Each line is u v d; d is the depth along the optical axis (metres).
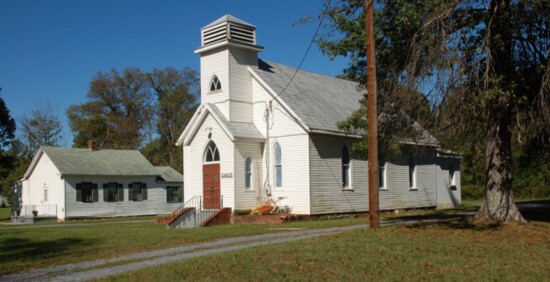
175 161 74.88
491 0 18.20
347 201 30.33
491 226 19.72
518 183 51.53
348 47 22.88
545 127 18.52
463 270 12.85
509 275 12.38
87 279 12.60
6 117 50.84
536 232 18.44
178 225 27.94
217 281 11.84
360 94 36.88
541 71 18.19
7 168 53.31
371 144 19.03
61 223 36.50
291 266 13.15
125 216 45.84
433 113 18.53
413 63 18.56
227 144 28.97
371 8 18.67
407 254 14.63
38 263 15.25
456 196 40.62
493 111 19.20
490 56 17.83
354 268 12.98
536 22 18.08
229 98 29.52
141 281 12.03
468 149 24.73
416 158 36.69
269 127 29.75
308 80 34.12
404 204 35.09
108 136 72.00
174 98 77.94
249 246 16.88
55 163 43.16
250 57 31.11
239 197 28.42
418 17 20.05
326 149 29.25
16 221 43.25
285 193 28.84
